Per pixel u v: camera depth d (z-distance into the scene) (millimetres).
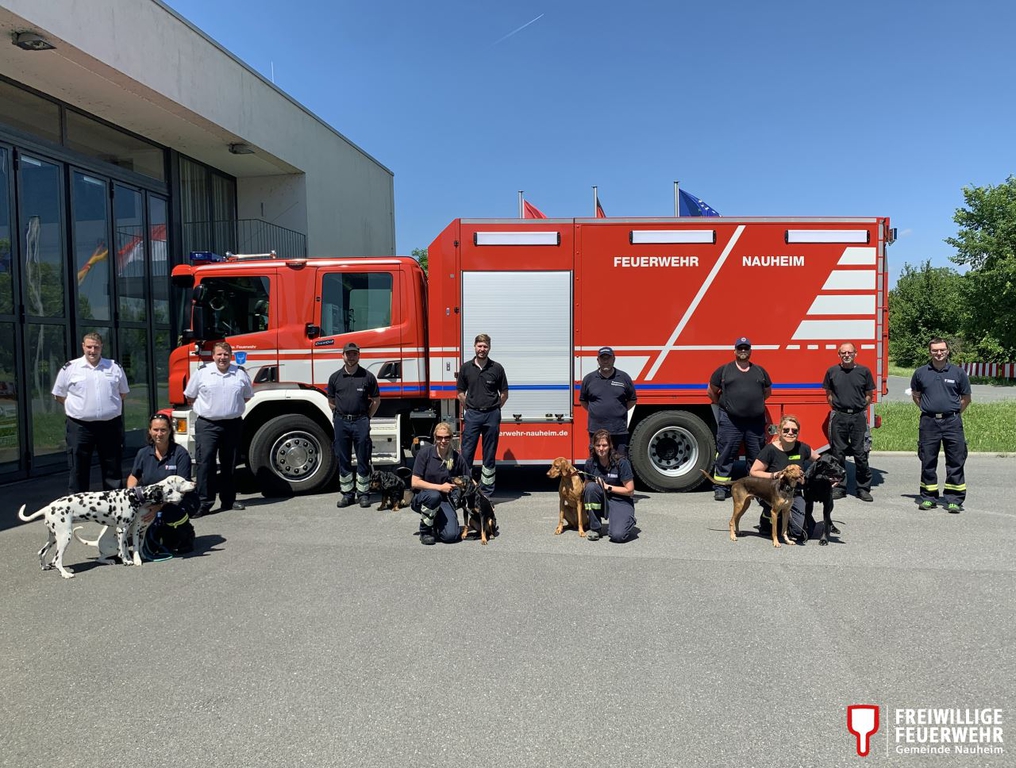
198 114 12148
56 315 10766
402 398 8141
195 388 7262
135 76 10594
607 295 7902
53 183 10820
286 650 3957
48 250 10641
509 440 7984
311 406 8250
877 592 4789
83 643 4094
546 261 7883
